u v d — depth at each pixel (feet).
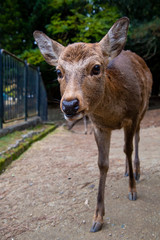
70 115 1.74
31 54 9.23
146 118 8.85
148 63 13.64
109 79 2.29
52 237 2.07
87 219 2.32
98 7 9.93
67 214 2.42
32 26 11.35
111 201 2.63
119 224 2.20
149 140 5.46
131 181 2.70
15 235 2.11
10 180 3.28
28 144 5.06
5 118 5.49
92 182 3.18
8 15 11.68
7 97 5.61
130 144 2.63
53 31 8.97
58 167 3.80
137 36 8.71
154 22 8.48
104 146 2.42
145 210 2.40
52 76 11.47
